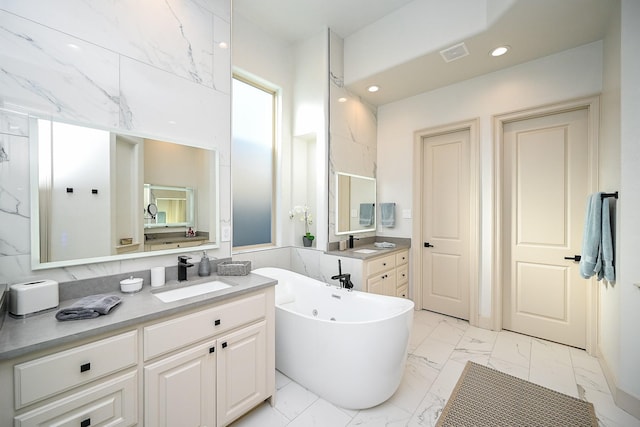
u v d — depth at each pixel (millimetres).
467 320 3043
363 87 3145
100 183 1462
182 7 1822
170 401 1241
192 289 1680
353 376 1641
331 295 2334
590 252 1964
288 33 3002
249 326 1581
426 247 3373
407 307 1851
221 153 2045
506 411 1655
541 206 2611
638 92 1636
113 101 1515
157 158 1698
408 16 2547
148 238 1653
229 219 2094
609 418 1591
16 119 1226
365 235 3521
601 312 2172
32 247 1249
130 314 1151
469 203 3033
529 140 2670
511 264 2771
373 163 3633
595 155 2242
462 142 3094
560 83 2414
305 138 3307
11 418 880
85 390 1020
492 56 2482
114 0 1521
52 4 1319
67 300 1339
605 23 2021
